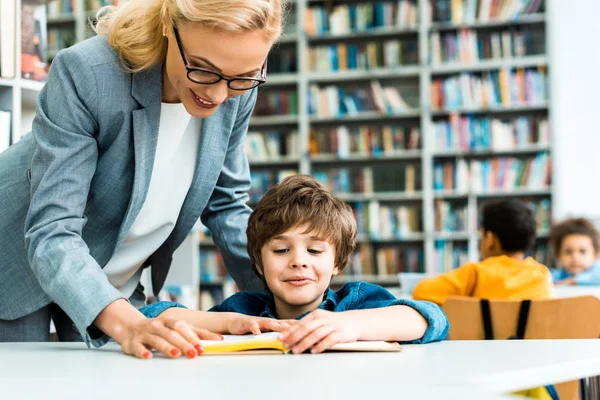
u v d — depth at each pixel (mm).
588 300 1865
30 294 1350
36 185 1212
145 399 688
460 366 858
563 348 1039
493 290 2408
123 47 1217
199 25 1044
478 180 5895
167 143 1375
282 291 1348
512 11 5863
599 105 5773
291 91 6285
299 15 6152
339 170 6160
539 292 2395
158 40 1210
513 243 2576
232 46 1054
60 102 1201
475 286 2463
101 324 1066
